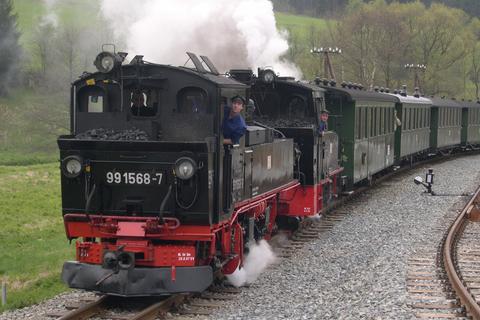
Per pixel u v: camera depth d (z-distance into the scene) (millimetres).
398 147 26078
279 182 11812
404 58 57312
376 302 8516
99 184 8297
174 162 8016
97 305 8219
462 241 13375
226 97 8664
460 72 61875
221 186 8500
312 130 13398
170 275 8117
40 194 24562
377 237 13523
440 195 20359
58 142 8258
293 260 11469
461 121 41156
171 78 8414
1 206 21344
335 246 12695
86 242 8617
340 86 18328
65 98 44156
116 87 8578
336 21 57344
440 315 7887
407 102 26844
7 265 12875
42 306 8914
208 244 8562
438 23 57750
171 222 8180
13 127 42125
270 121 13828
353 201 19047
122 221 8258
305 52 52344
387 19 55000
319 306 8445
